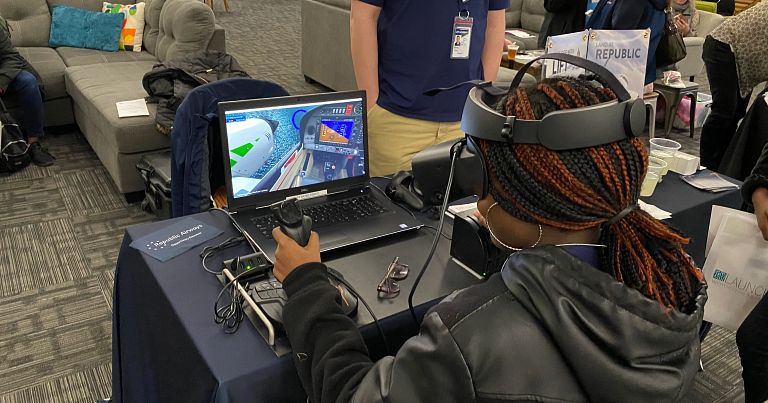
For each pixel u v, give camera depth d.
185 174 1.80
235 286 1.10
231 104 1.35
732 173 2.33
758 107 2.23
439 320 0.62
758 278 1.41
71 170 3.46
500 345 0.59
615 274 0.62
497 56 2.04
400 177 1.56
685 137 4.50
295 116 1.44
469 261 1.25
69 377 1.94
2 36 3.39
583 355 0.57
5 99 3.48
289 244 0.93
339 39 4.62
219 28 3.72
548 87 0.66
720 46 2.40
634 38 1.83
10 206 3.00
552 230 0.65
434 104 1.90
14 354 2.02
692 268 0.69
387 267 1.25
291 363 0.97
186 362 1.04
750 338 1.40
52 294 2.33
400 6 1.80
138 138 2.99
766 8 2.29
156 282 1.17
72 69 3.72
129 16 4.27
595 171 0.61
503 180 0.65
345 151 1.52
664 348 0.60
